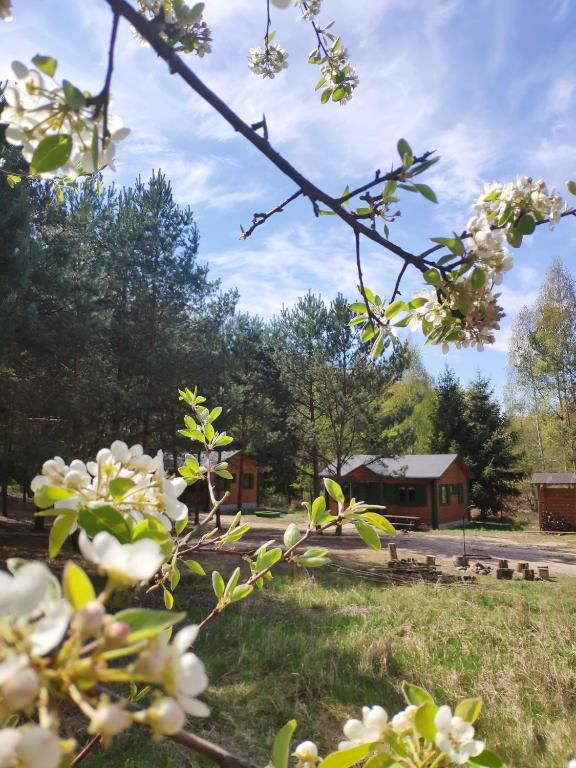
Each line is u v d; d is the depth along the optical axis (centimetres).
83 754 106
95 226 1284
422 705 75
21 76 76
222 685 564
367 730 80
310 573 1099
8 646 42
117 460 89
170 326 1307
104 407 1152
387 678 580
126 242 1270
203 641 677
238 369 1467
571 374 2419
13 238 804
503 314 114
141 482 89
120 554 47
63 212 1052
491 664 605
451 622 751
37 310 877
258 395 1889
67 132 80
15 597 43
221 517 2245
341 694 550
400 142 92
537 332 2512
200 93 96
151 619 45
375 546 127
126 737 450
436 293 121
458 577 1149
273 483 2725
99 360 1155
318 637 696
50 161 77
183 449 1315
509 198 111
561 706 510
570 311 2417
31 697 40
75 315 960
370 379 1675
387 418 1722
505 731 480
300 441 1802
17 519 1792
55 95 78
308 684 564
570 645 648
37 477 84
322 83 183
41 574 44
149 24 88
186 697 46
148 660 44
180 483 95
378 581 1087
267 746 457
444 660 637
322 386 1695
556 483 2103
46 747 39
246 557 156
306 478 2214
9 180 157
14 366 984
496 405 2686
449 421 2694
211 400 1327
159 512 89
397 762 77
